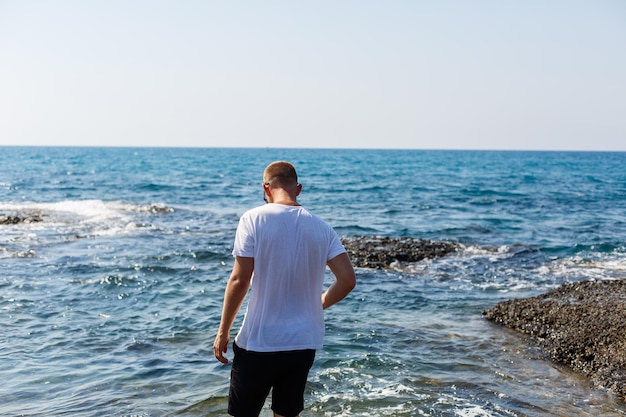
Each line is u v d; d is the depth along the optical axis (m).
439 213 23.39
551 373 6.31
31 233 15.77
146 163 79.88
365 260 12.78
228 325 3.35
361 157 136.12
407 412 5.18
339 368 6.28
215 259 12.70
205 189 35.38
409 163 94.12
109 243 14.48
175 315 8.33
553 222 20.80
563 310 8.00
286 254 3.26
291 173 3.54
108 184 37.34
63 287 9.85
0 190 31.02
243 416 3.39
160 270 11.42
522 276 11.74
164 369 6.17
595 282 9.94
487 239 16.75
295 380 3.39
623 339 6.72
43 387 5.64
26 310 8.41
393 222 20.33
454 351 6.95
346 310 8.79
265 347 3.26
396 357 6.65
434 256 13.59
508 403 5.45
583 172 68.00
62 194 29.75
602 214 23.58
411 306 9.14
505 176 56.09
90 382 5.79
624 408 5.40
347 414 5.13
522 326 7.87
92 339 7.17
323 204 26.53
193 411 5.12
